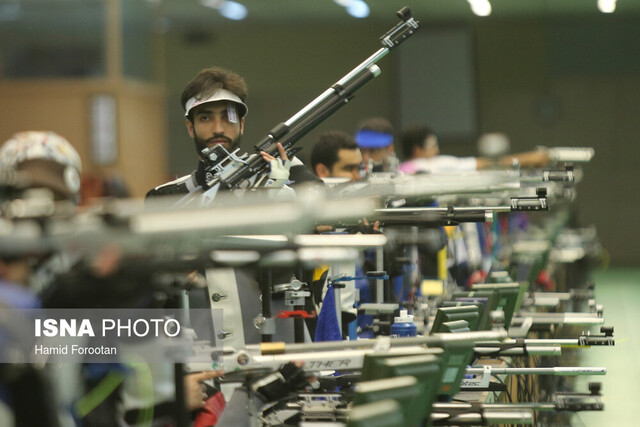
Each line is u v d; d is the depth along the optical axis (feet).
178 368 10.03
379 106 89.66
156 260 8.52
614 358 36.09
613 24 88.74
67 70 80.64
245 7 82.94
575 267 45.11
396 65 88.48
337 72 90.74
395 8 83.76
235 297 14.05
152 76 87.04
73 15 79.92
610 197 89.51
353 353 11.41
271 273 13.23
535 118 89.35
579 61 89.20
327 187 15.33
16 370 7.55
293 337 14.14
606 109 89.25
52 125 80.79
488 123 89.76
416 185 15.39
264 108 91.76
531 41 89.25
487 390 14.47
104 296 8.57
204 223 6.84
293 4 81.82
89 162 80.33
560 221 48.24
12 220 6.95
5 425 7.45
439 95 88.02
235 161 15.40
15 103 80.53
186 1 81.46
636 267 86.07
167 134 90.27
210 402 12.31
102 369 9.57
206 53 90.63
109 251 7.79
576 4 83.46
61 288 8.39
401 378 9.23
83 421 9.56
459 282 28.66
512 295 18.89
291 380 11.46
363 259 18.51
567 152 26.08
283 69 90.99
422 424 10.17
